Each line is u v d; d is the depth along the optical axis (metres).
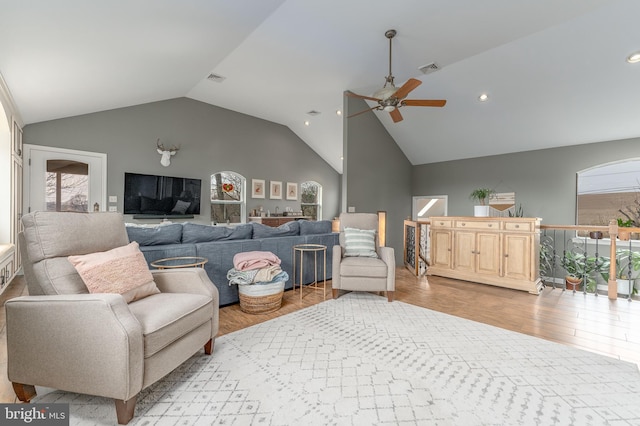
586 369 1.91
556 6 2.93
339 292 3.63
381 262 3.36
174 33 2.93
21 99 3.47
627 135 4.95
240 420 1.43
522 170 6.06
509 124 5.37
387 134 6.44
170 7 2.42
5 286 3.31
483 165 6.55
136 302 1.75
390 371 1.87
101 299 1.37
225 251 3.04
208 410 1.50
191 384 1.72
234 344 2.22
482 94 4.84
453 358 2.04
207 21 2.82
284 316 2.81
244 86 5.24
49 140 4.58
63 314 1.40
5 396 1.59
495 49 3.91
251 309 2.86
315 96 5.66
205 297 1.94
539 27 3.30
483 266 4.16
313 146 8.37
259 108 6.59
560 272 5.71
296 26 3.23
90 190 4.95
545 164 5.80
